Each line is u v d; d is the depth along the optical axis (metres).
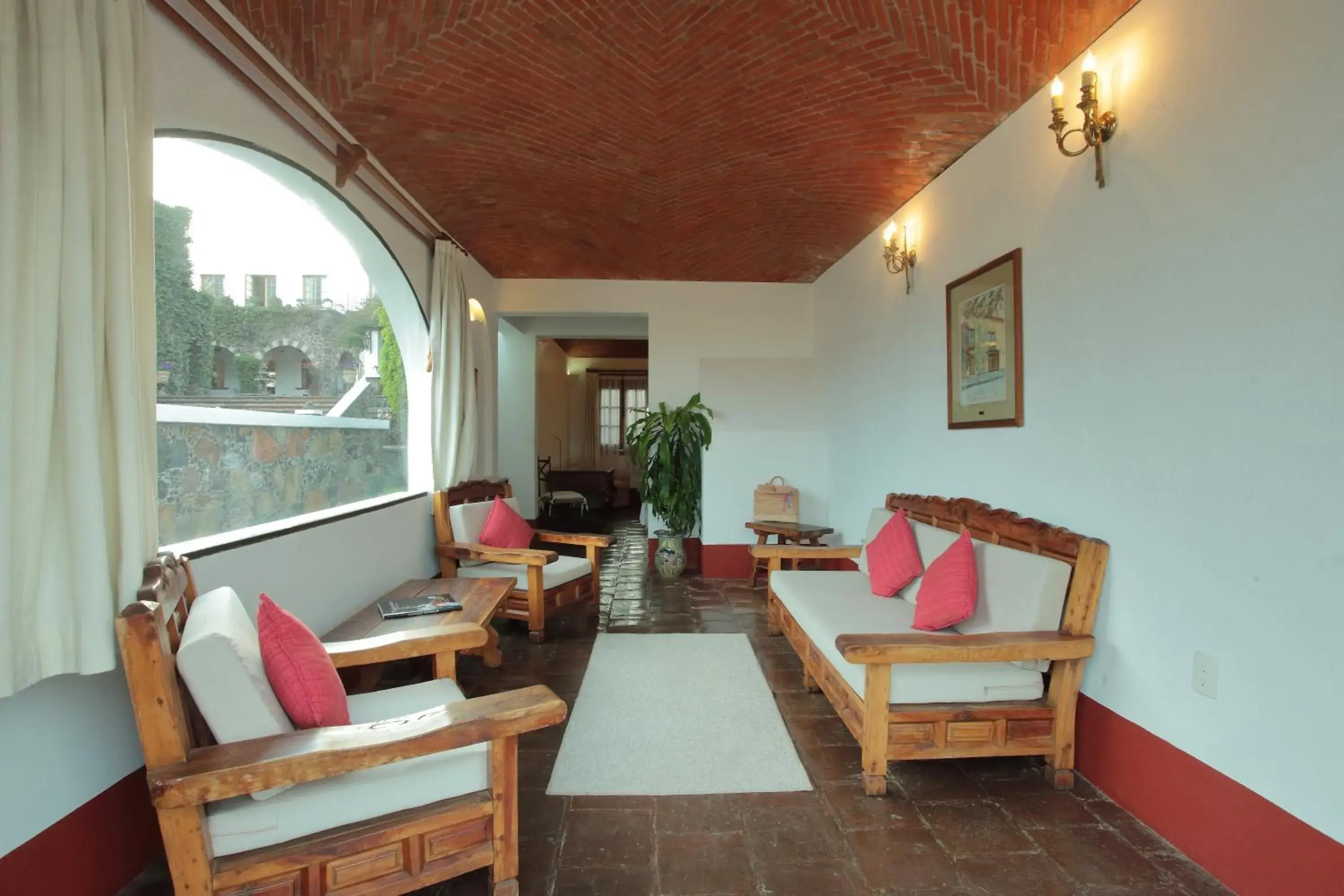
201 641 1.43
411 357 4.14
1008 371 2.75
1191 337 1.84
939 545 3.05
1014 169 2.74
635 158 3.64
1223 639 1.73
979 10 2.27
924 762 2.39
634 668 3.34
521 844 1.89
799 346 5.80
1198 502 1.82
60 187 1.39
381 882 1.50
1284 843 1.56
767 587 4.59
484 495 4.58
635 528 8.27
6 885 1.38
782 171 3.76
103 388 1.51
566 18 2.52
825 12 2.46
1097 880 1.73
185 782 1.30
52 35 1.38
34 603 1.35
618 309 5.73
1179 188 1.89
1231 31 1.72
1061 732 2.21
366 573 3.16
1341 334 1.45
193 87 2.03
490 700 1.62
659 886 1.71
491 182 3.83
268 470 2.80
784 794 2.16
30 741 1.44
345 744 1.42
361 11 2.30
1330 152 1.47
